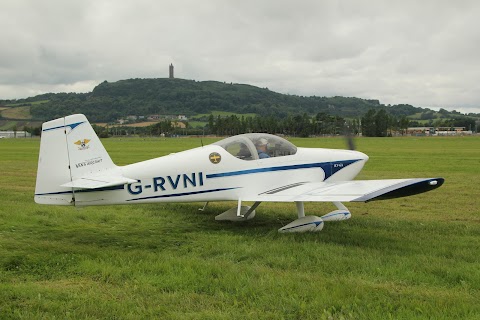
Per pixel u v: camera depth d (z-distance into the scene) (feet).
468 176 56.34
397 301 15.15
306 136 310.04
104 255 20.70
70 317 14.07
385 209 35.04
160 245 23.43
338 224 29.09
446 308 14.47
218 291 16.20
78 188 24.38
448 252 21.61
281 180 28.63
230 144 27.66
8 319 13.88
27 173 63.21
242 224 29.50
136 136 368.07
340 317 13.84
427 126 505.66
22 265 19.25
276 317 14.06
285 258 20.27
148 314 14.32
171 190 25.93
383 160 82.74
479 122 477.77
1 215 30.22
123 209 33.53
